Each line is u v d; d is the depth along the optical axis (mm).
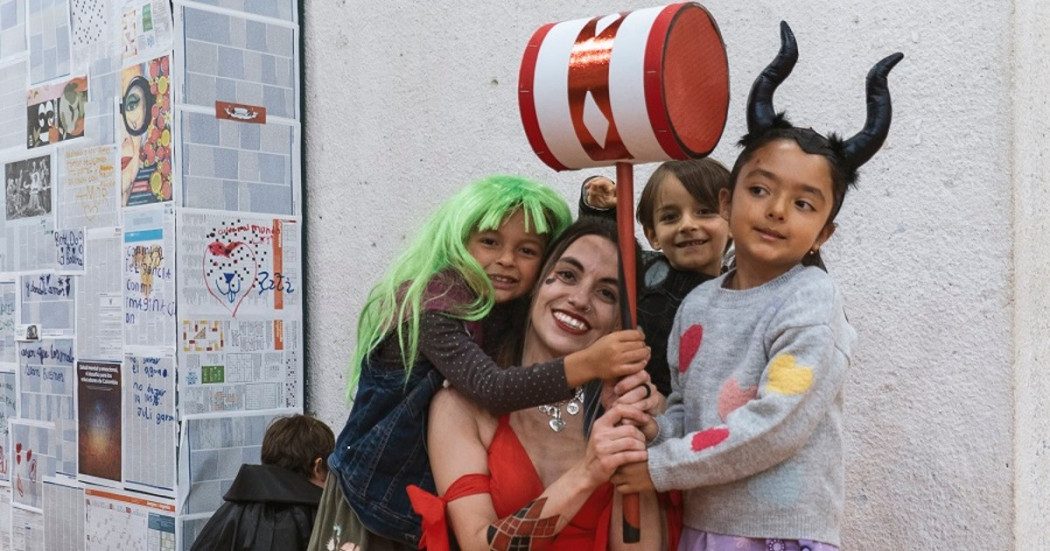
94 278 3873
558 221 2227
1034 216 2354
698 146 1867
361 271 3650
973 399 2318
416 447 2201
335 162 3746
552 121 1874
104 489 3820
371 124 3637
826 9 2605
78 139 3957
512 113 3238
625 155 1877
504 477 2059
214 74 3598
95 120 3879
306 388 3809
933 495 2371
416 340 2131
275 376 3709
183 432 3496
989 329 2299
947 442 2355
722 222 2342
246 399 3637
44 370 4160
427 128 3477
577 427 2133
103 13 3840
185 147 3525
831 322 1810
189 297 3521
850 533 2514
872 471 2484
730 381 1879
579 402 2137
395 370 2234
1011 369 2258
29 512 4270
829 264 2586
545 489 2035
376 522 2211
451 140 3410
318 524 2346
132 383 3682
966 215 2350
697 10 1862
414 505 2031
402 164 3545
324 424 3219
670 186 2336
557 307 2104
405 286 2221
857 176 1960
